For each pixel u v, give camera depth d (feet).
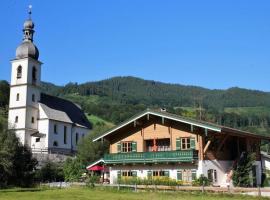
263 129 560.61
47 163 214.90
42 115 302.45
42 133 298.76
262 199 96.53
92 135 225.76
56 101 338.95
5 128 168.35
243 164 144.56
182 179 140.97
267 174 183.73
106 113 581.94
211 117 503.61
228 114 571.28
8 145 160.04
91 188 135.03
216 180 143.84
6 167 153.69
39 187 155.02
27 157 172.14
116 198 99.66
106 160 157.07
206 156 141.08
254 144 166.71
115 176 157.69
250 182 142.92
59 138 310.04
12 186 157.58
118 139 161.17
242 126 586.04
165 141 152.76
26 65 299.58
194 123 138.31
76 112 360.89
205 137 142.72
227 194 104.58
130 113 581.12
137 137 156.35
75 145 331.16
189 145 143.43
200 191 112.68
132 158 150.92
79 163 206.69
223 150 152.97
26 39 312.71
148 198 99.25
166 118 146.30
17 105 296.51
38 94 308.40
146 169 150.61
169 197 102.37
